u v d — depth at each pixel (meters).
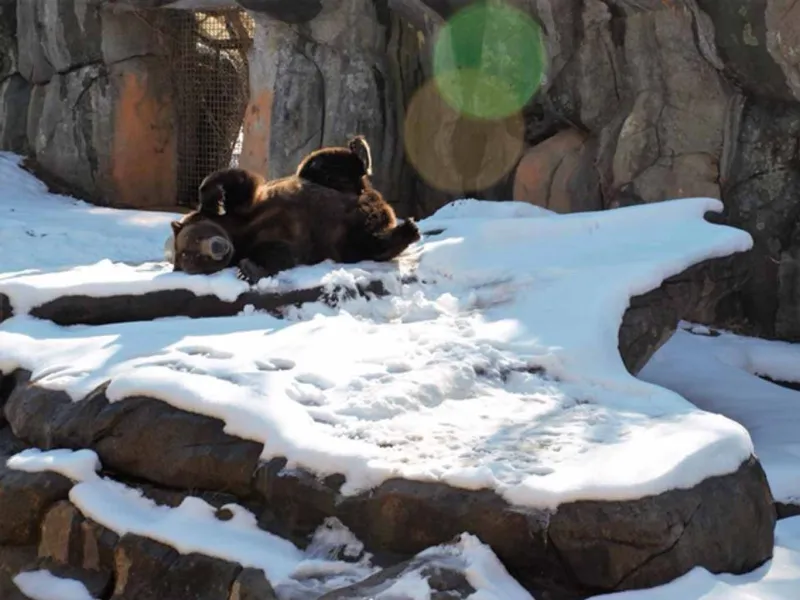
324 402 7.92
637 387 8.57
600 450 6.95
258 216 11.31
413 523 6.51
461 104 23.61
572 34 21.17
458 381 8.43
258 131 24.94
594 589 6.21
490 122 23.23
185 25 29.44
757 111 19.09
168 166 29.70
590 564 6.18
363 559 6.57
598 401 8.36
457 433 7.40
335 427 7.52
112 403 8.20
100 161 28.53
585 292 10.32
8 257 18.89
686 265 11.29
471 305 10.55
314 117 24.28
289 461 7.12
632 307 10.37
